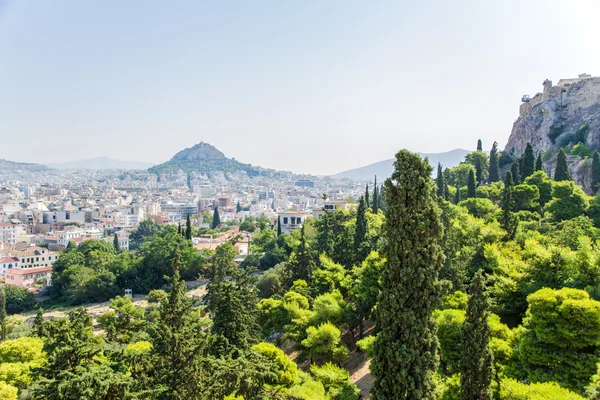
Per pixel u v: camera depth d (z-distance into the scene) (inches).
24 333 3139.8
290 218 7155.5
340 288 2819.9
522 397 1118.4
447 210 2844.5
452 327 1530.5
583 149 5305.1
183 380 1021.8
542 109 6845.5
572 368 1291.8
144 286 5039.4
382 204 6166.3
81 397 876.0
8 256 7052.2
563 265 1860.2
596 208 3243.1
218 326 1662.2
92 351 1114.7
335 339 1899.6
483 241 2394.2
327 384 1583.4
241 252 6624.0
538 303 1354.6
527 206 3690.9
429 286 945.5
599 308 1273.4
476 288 1039.6
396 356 921.5
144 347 1988.2
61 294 5246.1
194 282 5039.4
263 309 2672.2
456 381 1288.1
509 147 7746.1
